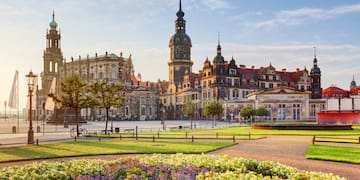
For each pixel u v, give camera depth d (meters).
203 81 154.62
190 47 181.62
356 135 52.25
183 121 146.38
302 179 13.85
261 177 13.51
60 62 198.12
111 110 162.25
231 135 52.72
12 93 88.25
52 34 198.88
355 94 159.12
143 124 112.88
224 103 134.38
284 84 158.50
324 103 128.75
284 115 128.12
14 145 38.47
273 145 37.62
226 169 15.88
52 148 34.66
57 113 117.12
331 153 30.27
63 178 14.45
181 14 181.62
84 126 98.44
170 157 18.81
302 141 42.47
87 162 17.27
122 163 17.20
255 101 128.75
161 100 187.62
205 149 32.81
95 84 62.91
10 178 13.59
